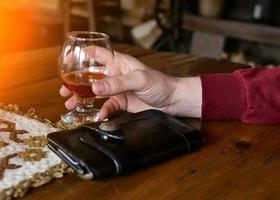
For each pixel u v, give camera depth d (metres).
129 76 0.52
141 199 0.37
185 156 0.46
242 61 2.10
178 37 2.18
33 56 0.85
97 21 2.16
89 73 0.53
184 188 0.39
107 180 0.39
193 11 2.26
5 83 0.67
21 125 0.49
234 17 2.20
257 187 0.41
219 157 0.47
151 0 2.41
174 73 0.81
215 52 2.12
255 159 0.47
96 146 0.41
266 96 0.58
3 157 0.41
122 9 2.53
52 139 0.43
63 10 2.21
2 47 1.86
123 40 2.49
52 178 0.39
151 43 2.24
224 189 0.40
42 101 0.59
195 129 0.48
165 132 0.46
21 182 0.37
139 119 0.49
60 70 0.54
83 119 0.53
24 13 2.40
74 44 0.53
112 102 0.56
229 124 0.57
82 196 0.37
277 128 0.57
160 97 0.55
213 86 0.58
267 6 2.09
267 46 2.18
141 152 0.42
